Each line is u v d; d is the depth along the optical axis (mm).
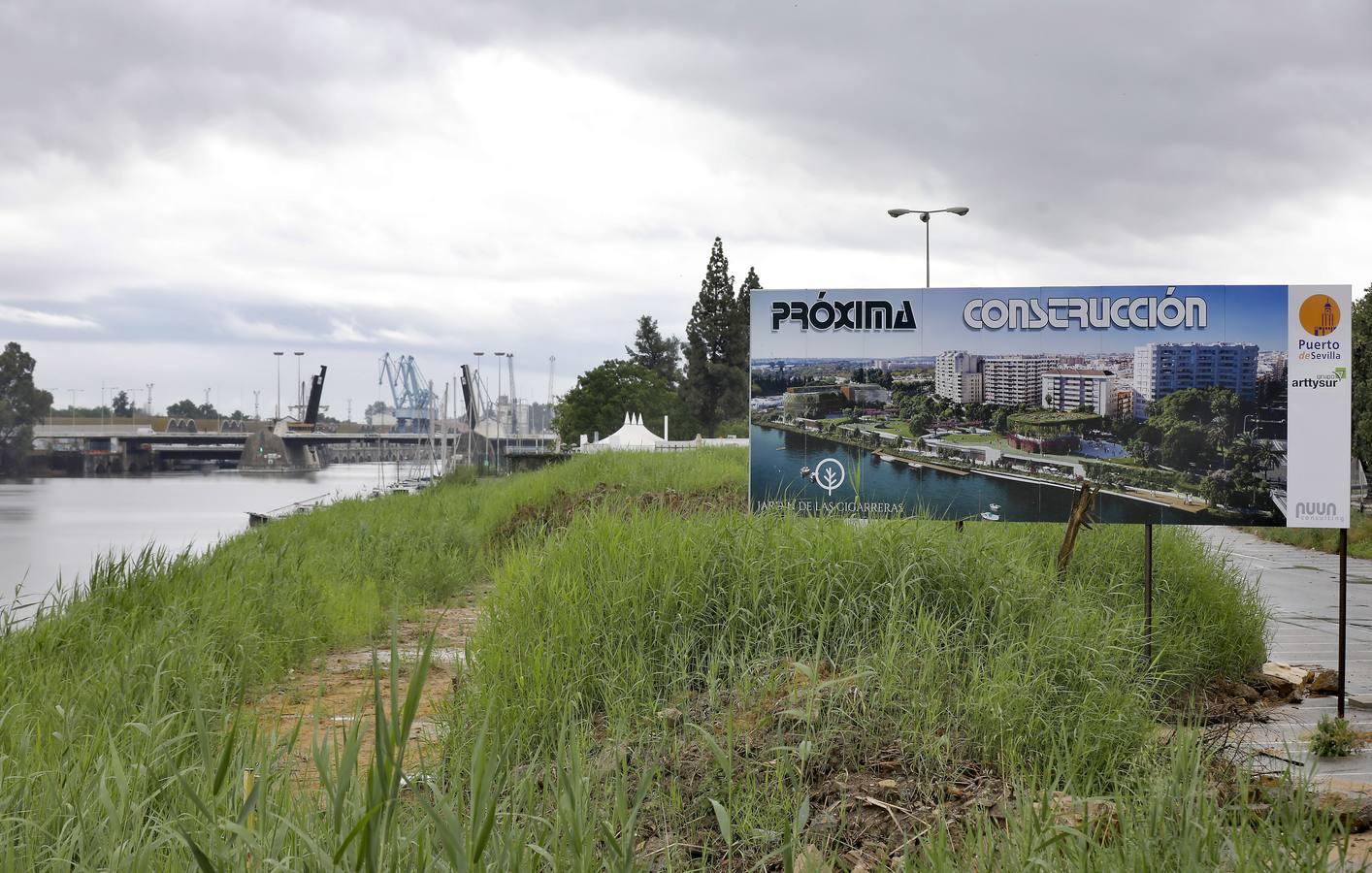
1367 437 43156
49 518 69562
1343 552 9812
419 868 3895
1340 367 10031
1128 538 12156
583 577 8898
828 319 11523
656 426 130125
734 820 5535
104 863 4398
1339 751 7723
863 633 8125
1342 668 9180
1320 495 10055
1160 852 4535
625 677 7516
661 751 6309
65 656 9438
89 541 48375
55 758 5750
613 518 10156
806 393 11562
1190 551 12234
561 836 4449
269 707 9234
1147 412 10789
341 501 37469
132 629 9852
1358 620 16688
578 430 131625
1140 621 9547
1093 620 8492
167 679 7988
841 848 5336
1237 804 5336
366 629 13609
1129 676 7859
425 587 17375
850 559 8883
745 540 9172
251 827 4570
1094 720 6762
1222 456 10555
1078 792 5938
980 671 7328
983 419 11219
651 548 9039
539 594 8727
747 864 5141
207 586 12242
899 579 8484
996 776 6160
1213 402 10586
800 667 6516
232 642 10312
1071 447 10969
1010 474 11133
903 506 11383
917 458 11375
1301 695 10297
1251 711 9414
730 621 8188
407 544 20141
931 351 11359
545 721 6996
